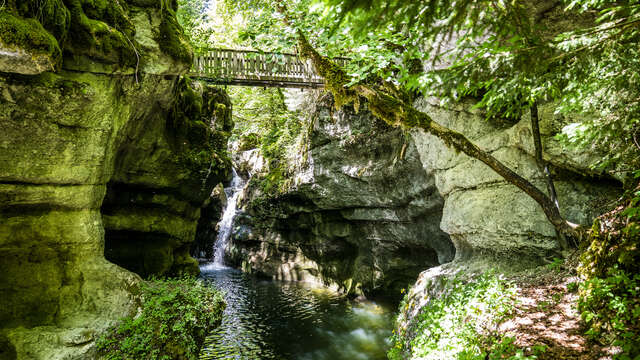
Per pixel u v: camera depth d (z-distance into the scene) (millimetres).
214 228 26422
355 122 13617
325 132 14672
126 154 10289
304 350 9727
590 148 5609
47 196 6633
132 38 7473
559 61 3578
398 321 9414
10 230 6398
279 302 14703
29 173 6309
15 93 5664
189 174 12734
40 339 5883
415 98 10570
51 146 6387
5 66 5047
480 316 5727
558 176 6789
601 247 4848
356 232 16094
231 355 9086
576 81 3834
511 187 7492
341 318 12453
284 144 19781
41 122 6125
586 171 6195
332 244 17328
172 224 12961
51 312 6465
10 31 4590
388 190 12953
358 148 13680
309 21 6160
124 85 7543
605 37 3230
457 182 8891
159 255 12422
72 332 6219
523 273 6785
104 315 6902
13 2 4727
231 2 7617
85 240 7164
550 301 5266
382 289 14852
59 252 6898
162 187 11969
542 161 6281
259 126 22750
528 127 6930
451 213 9180
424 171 11250
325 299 15328
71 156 6688
